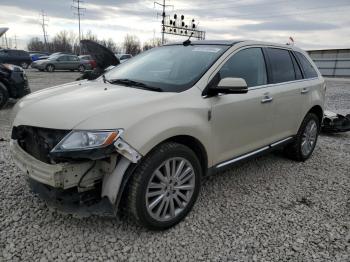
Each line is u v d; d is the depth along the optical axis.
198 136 3.02
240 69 3.62
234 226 3.07
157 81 3.34
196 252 2.68
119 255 2.60
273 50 4.26
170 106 2.85
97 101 2.79
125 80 3.51
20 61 26.78
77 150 2.42
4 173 3.91
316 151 5.58
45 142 2.62
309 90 4.73
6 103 8.02
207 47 3.73
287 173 4.45
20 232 2.80
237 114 3.45
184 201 3.07
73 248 2.64
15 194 3.42
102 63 5.93
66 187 2.49
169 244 2.76
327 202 3.64
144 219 2.77
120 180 2.58
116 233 2.86
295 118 4.51
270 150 4.19
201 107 3.05
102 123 2.50
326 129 6.84
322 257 2.68
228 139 3.44
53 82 15.66
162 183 2.85
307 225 3.14
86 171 2.56
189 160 3.00
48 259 2.50
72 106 2.72
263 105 3.79
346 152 5.61
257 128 3.80
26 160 2.71
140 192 2.68
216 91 3.14
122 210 2.94
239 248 2.75
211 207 3.39
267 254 2.69
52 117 2.64
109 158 2.58
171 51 3.93
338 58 41.97
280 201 3.60
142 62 3.94
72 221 2.99
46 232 2.82
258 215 3.28
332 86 21.34
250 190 3.84
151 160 2.69
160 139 2.69
